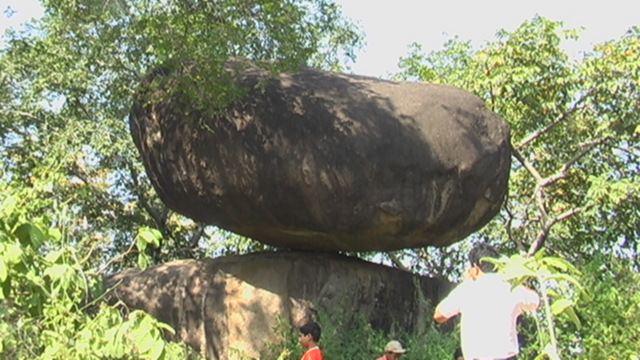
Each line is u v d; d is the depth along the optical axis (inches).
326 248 397.4
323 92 372.2
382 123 366.6
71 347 164.4
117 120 473.4
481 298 183.0
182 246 587.8
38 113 483.2
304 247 399.5
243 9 352.2
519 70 480.1
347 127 363.6
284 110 364.8
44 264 172.7
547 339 190.1
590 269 283.0
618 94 487.8
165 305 396.2
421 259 569.3
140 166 534.3
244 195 369.4
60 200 403.5
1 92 469.4
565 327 277.4
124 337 164.2
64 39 386.0
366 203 362.6
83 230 385.7
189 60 358.3
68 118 481.7
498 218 559.8
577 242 550.3
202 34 346.6
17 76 465.7
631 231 510.0
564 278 145.9
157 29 350.3
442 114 377.1
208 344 383.9
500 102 503.5
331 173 360.8
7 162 489.4
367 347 368.2
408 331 399.5
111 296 400.2
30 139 487.8
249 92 367.9
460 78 517.7
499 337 179.6
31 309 172.6
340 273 393.4
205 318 386.6
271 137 363.3
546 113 509.0
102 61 390.0
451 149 370.0
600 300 272.4
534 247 490.0
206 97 352.2
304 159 360.8
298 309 382.3
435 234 378.0
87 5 360.8
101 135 471.5
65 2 360.5
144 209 567.5
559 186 548.7
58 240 178.9
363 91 377.7
